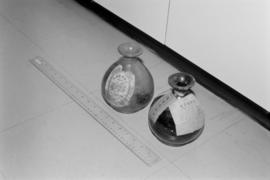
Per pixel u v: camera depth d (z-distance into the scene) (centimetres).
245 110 153
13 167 126
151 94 141
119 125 142
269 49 131
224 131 145
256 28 131
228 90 156
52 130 138
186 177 129
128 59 134
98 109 147
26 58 165
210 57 151
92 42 178
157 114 130
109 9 181
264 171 133
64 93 152
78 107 147
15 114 142
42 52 169
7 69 159
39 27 182
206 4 141
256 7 128
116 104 140
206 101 157
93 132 139
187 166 132
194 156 135
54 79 157
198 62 157
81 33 182
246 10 131
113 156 132
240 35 137
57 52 170
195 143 139
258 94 142
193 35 152
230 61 145
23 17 186
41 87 153
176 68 170
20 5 193
